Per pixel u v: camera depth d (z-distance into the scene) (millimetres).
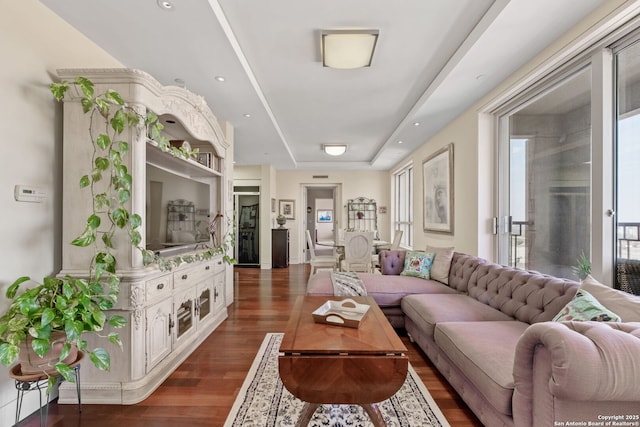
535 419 1206
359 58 2592
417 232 5824
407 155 6363
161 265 2191
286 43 2496
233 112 3750
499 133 3410
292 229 8297
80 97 1980
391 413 1829
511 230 3258
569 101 2459
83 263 1979
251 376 2293
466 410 1868
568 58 2254
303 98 3625
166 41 2271
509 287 2371
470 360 1661
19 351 1448
